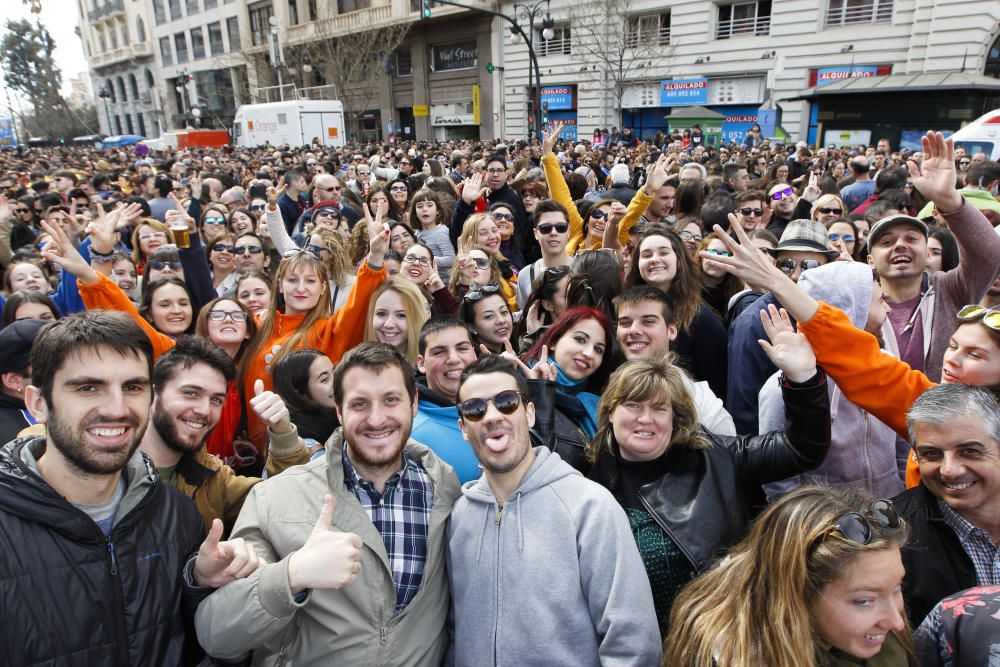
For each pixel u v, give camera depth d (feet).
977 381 7.43
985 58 65.51
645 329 9.82
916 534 6.77
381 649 6.60
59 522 5.43
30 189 36.35
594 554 6.48
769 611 5.43
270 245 22.74
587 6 92.38
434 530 7.04
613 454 7.82
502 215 20.04
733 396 10.66
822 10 76.13
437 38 118.83
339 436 7.32
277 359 11.32
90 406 5.46
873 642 5.20
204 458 8.52
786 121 80.69
